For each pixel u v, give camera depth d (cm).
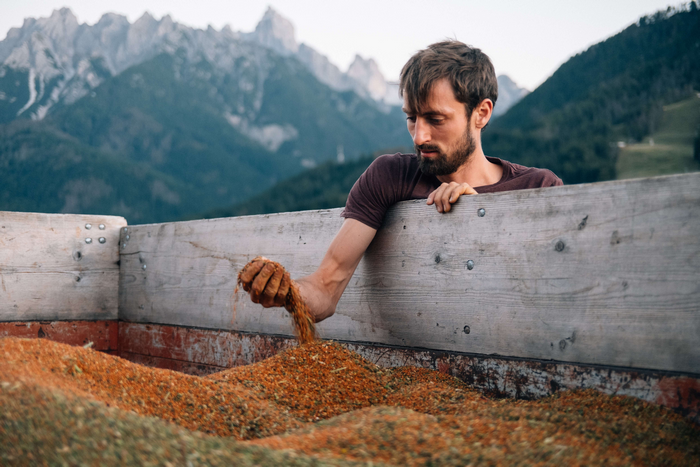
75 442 92
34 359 140
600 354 154
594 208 156
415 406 160
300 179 15900
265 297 178
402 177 210
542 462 99
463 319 188
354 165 15612
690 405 137
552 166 10525
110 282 335
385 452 104
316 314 198
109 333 334
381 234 214
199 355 287
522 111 16012
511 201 175
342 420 128
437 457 100
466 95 188
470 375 185
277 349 248
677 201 141
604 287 154
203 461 92
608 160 10144
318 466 92
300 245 244
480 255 183
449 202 190
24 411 101
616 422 129
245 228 268
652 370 144
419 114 190
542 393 166
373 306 218
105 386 142
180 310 299
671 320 141
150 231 319
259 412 149
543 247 167
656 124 11038
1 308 296
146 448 93
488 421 123
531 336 170
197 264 292
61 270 317
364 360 196
